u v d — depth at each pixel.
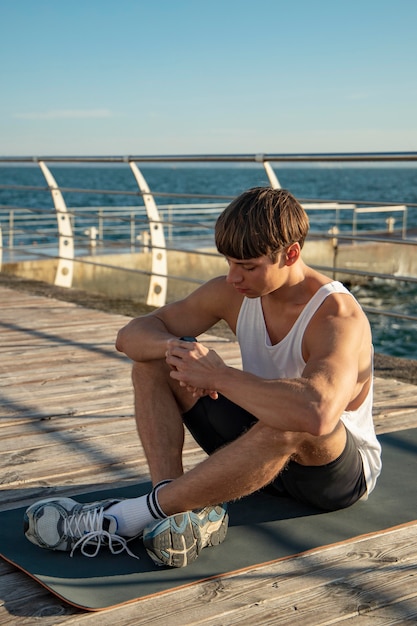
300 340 1.56
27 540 1.67
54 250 10.25
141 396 1.69
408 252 11.77
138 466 2.19
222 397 1.70
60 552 1.60
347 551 1.61
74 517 1.58
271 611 1.39
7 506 1.90
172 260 9.87
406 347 8.16
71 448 2.33
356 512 1.78
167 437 1.67
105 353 3.62
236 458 1.47
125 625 1.34
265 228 1.44
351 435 1.67
